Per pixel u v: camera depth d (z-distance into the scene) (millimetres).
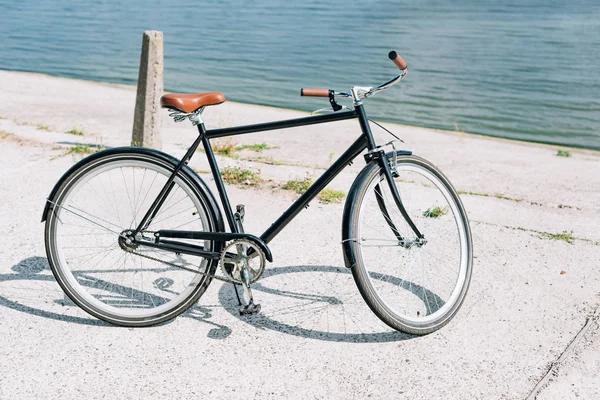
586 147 10961
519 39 25297
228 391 2752
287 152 7320
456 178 6617
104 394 2721
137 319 3215
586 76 17969
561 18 33406
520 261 3996
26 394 2709
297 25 30000
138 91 5906
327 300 3502
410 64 19328
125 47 22125
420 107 13656
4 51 20797
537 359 2988
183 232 3170
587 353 3037
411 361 2967
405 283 3709
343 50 22031
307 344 3094
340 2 43719
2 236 4215
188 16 33875
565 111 13820
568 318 3340
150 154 3119
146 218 3199
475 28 29000
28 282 3646
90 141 6871
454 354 3023
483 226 4555
